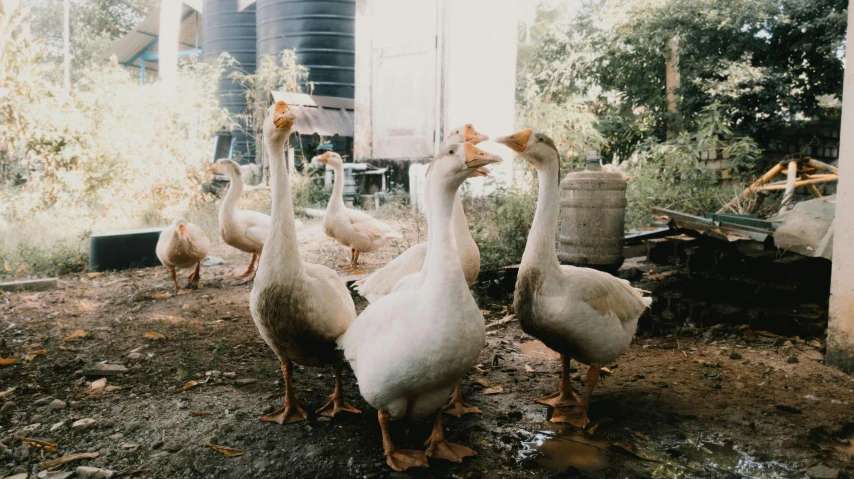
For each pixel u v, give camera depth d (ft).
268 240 10.96
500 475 9.61
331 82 56.08
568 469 9.68
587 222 17.39
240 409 12.07
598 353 11.44
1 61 35.53
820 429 11.07
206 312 19.63
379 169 43.86
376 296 13.43
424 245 13.60
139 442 10.66
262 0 57.47
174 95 41.29
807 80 43.52
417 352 8.86
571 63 52.54
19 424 11.35
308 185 43.04
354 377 14.10
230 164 22.65
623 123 49.39
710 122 37.58
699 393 12.83
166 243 21.43
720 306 16.76
